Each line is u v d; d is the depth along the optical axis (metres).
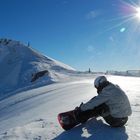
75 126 7.22
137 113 8.98
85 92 20.19
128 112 6.87
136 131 6.68
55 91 26.23
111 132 6.59
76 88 25.31
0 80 80.56
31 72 82.31
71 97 18.03
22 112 17.17
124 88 21.64
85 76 62.12
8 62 104.50
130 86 24.42
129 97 13.76
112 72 80.00
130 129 6.82
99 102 6.66
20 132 7.28
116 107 6.71
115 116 6.75
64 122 6.96
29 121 10.18
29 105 19.75
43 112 12.98
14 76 83.06
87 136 6.44
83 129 6.92
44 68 88.81
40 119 9.38
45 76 63.53
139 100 12.38
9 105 24.61
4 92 60.09
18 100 26.73
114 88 6.75
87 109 6.75
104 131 6.67
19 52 116.50
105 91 6.68
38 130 7.38
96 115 6.95
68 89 25.38
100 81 6.88
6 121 13.75
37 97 24.33
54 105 15.23
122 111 6.75
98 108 6.88
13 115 17.05
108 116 6.84
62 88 28.25
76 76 62.12
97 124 7.22
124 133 6.51
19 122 11.68
